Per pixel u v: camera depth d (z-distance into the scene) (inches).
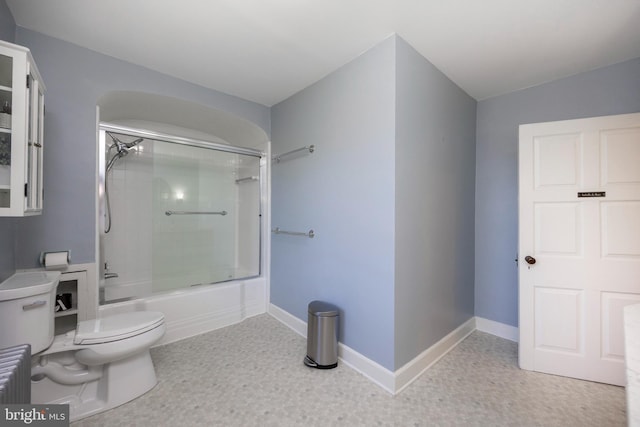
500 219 100.1
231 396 65.7
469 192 101.6
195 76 91.4
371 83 74.1
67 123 73.8
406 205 71.6
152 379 68.8
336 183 85.0
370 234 74.0
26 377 48.7
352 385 70.2
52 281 59.6
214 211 137.2
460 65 81.3
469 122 100.9
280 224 112.7
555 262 76.4
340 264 83.6
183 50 77.3
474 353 87.0
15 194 50.4
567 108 86.9
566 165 75.4
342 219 82.9
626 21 61.8
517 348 90.4
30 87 54.5
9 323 52.6
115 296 104.8
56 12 62.4
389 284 69.0
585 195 73.4
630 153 69.5
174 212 125.7
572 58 77.0
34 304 55.4
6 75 49.9
